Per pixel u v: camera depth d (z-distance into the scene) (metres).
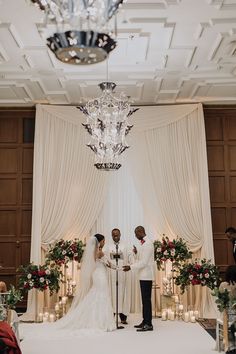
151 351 5.45
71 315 6.96
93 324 6.77
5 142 9.05
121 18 5.50
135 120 8.73
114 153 6.25
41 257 8.31
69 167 8.58
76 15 3.59
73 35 3.33
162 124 8.70
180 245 7.75
